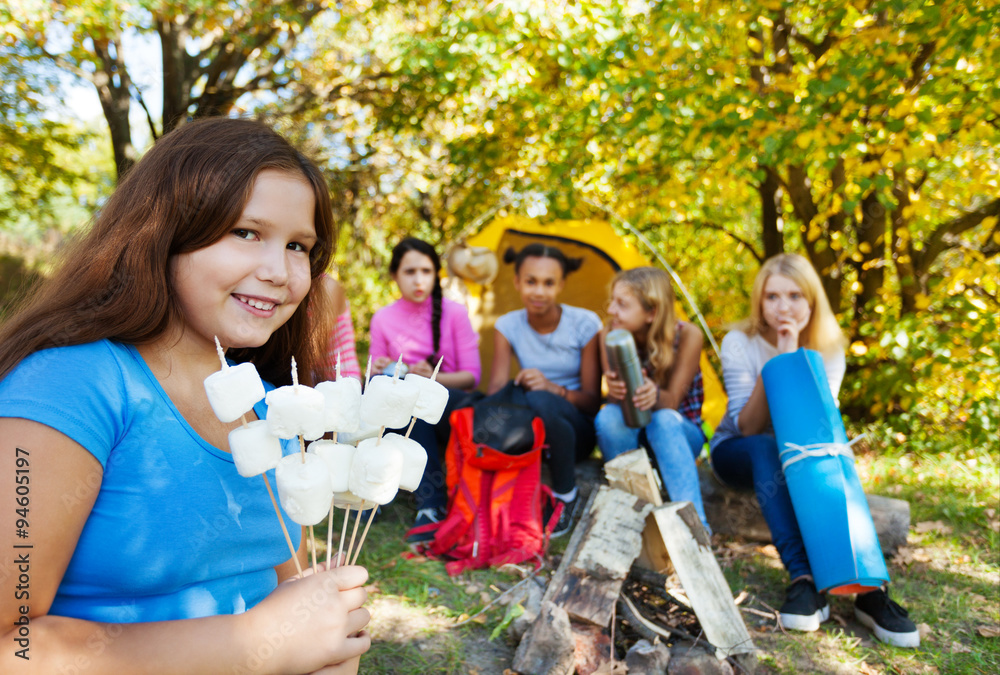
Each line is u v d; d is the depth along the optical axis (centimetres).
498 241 517
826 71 425
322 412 91
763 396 309
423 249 390
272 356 132
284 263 99
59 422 82
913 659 237
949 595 279
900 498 377
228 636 86
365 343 765
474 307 507
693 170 561
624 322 348
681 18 423
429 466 335
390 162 814
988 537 330
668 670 219
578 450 370
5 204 870
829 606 275
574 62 472
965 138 388
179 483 94
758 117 405
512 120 567
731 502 343
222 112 703
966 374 433
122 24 533
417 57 557
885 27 397
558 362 395
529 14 473
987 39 377
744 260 736
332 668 95
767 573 302
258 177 97
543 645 217
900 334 434
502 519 305
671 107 443
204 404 103
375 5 669
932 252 503
